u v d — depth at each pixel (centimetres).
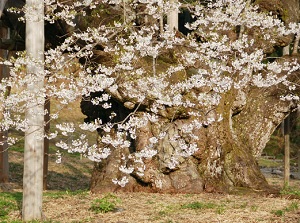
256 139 1856
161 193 1616
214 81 1256
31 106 1182
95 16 1515
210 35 1304
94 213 1284
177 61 1572
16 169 2766
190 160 1633
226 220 1152
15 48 1898
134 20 1517
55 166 3005
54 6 1243
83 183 2678
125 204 1401
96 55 1446
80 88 1223
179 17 2317
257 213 1219
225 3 1277
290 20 1880
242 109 1814
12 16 1809
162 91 1247
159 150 1614
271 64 1256
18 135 3619
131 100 1509
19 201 1506
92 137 3850
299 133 4231
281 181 2731
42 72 1156
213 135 1659
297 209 1262
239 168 1709
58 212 1310
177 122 1605
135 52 1284
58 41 1741
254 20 1238
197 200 1458
